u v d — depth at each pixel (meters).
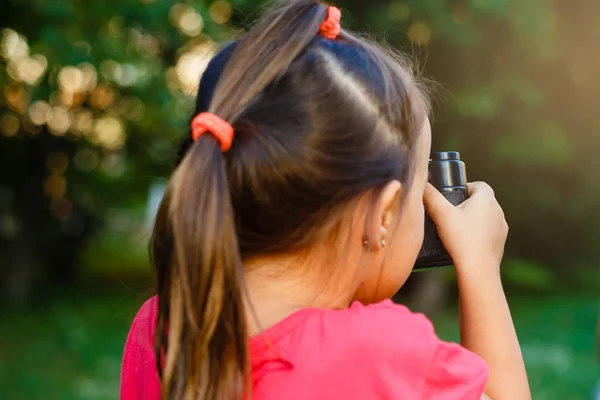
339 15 1.12
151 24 7.88
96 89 9.93
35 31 8.46
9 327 9.87
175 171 1.04
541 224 12.66
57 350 8.52
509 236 12.87
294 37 1.06
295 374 1.00
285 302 1.05
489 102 9.22
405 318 1.05
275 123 1.01
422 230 1.12
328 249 1.05
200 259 0.98
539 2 9.48
